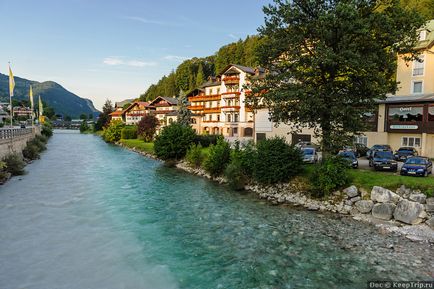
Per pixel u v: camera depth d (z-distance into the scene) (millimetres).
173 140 36688
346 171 18969
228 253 11562
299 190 20141
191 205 18547
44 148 52500
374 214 15805
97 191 21953
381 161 21781
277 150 21500
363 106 19141
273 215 16500
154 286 9148
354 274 9812
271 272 10023
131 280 9492
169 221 15398
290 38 19375
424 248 11820
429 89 33219
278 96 18297
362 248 11891
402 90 35188
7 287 8922
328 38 17703
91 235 13266
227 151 27250
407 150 28266
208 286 9180
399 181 16812
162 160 40250
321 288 9000
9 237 12766
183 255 11383
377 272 9930
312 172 19781
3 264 10375
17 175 27375
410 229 13820
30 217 15438
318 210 17469
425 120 29797
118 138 76500
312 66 17344
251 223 15125
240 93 58031
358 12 17406
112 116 124875
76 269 10133
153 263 10703
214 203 19078
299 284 9234
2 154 26750
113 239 12859
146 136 64375
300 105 18047
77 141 79438
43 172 29547
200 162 32000
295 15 18547
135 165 36562
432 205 14625
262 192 21562
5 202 18172
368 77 17828
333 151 19312
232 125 59094
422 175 18641
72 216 15836
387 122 32656
